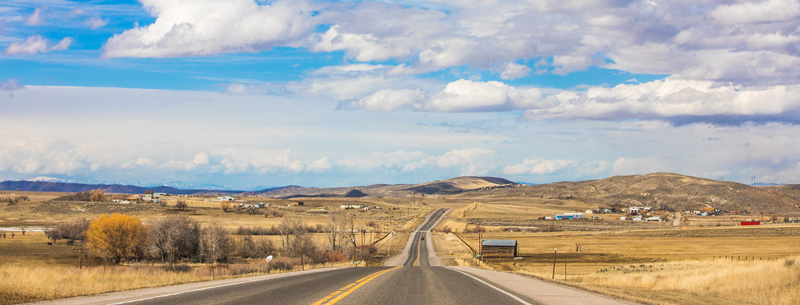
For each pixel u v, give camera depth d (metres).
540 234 181.50
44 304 14.09
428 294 18.86
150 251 98.31
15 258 85.69
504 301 17.03
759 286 30.52
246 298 16.22
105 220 94.81
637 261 100.94
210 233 96.94
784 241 141.12
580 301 17.53
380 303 15.78
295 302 15.42
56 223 169.38
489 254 117.75
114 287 19.45
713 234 163.50
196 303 14.78
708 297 26.12
